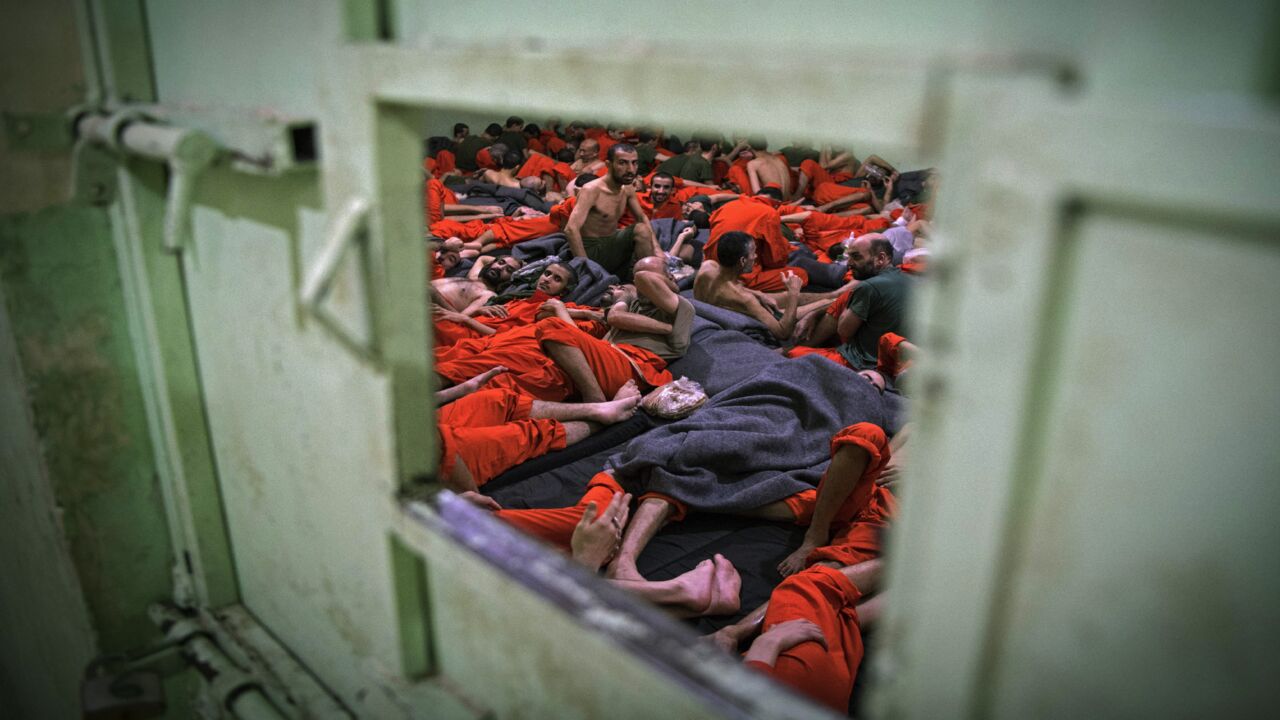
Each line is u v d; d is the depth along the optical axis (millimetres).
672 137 9695
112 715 1741
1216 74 537
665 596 2154
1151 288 566
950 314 657
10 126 1543
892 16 677
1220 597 590
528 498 2703
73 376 1794
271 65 1208
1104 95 567
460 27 1015
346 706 1645
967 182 621
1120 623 644
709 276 4238
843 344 3871
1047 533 666
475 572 1148
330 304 1252
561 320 3355
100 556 1946
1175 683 627
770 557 2480
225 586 1973
